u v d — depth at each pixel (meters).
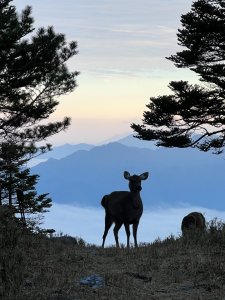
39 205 38.31
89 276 15.98
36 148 37.62
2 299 13.54
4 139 37.41
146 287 15.14
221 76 41.09
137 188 25.47
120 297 14.13
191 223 24.91
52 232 23.27
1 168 37.84
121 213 25.97
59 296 14.07
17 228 19.95
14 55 33.81
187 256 17.95
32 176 39.53
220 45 41.44
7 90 33.94
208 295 14.16
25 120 36.88
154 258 18.39
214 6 41.16
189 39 41.12
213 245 19.14
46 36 35.00
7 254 17.03
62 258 18.06
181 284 15.27
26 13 34.66
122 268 17.28
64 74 36.44
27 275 15.88
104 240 27.53
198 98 40.78
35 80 35.91
